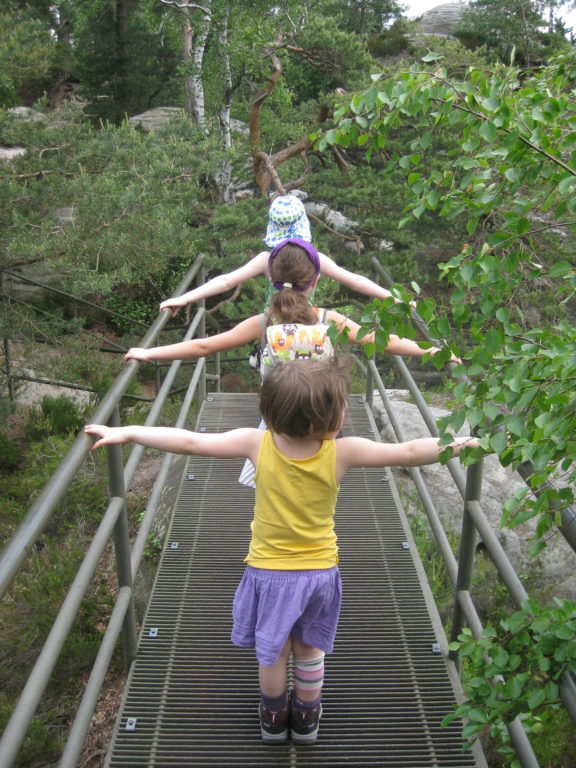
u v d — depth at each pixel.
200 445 2.17
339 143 2.30
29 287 13.20
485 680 1.92
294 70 16.59
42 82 25.70
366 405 5.40
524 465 1.98
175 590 3.46
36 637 4.93
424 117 2.23
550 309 5.22
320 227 12.34
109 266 7.96
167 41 22.48
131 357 2.74
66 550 5.85
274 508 2.12
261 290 10.80
